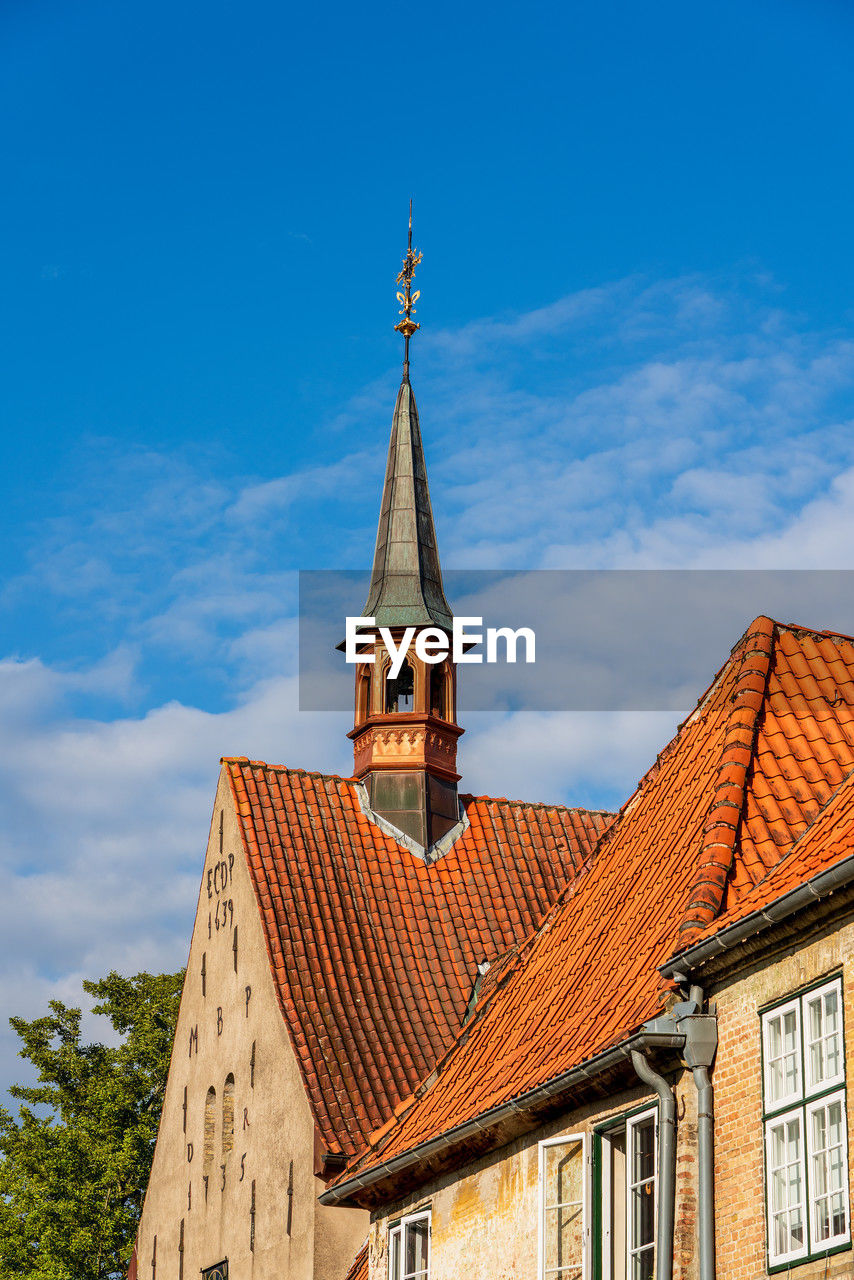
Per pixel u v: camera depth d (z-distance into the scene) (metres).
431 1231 21.02
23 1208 46.03
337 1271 26.30
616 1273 16.70
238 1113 30.56
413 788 33.81
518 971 23.39
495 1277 19.00
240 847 32.38
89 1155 46.25
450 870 32.91
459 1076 21.89
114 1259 45.69
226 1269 29.84
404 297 39.62
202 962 34.12
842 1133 13.52
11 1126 48.50
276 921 30.56
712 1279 14.88
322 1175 26.70
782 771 18.11
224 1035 31.94
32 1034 49.28
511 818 34.50
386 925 31.16
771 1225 14.26
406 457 37.69
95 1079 48.34
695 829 19.16
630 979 17.86
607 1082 16.80
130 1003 49.97
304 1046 28.33
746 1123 14.83
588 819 35.09
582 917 21.80
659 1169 15.67
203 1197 31.67
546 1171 18.08
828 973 13.98
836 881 13.62
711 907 16.17
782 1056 14.55
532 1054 19.30
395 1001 29.61
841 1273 13.23
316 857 32.16
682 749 22.25
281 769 33.97
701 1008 15.59
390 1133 22.52
